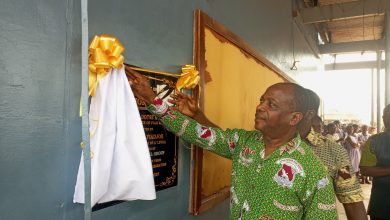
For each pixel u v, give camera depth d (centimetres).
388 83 654
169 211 142
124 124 99
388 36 641
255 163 118
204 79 167
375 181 201
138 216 123
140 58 122
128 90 102
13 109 78
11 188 78
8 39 76
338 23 683
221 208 208
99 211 104
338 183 141
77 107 96
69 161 93
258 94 275
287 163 111
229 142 135
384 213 195
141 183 100
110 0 107
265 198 112
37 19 83
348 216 142
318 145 145
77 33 96
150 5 128
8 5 77
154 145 130
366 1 501
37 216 84
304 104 118
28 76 81
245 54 239
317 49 723
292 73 447
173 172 144
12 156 78
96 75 95
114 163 98
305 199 110
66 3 92
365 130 752
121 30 112
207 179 177
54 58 88
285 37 397
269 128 116
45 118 86
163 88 136
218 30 184
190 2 160
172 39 144
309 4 578
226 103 201
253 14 265
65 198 92
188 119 132
